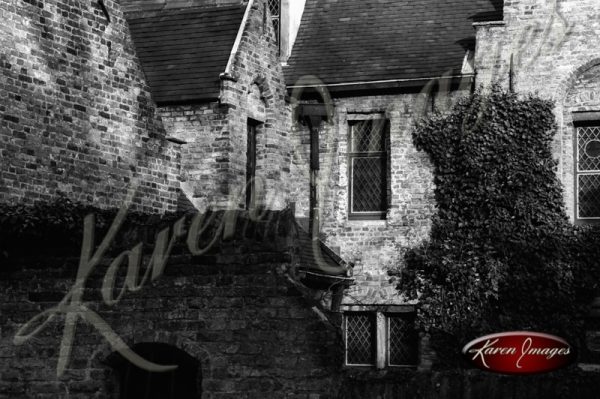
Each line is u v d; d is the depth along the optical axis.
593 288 17.80
